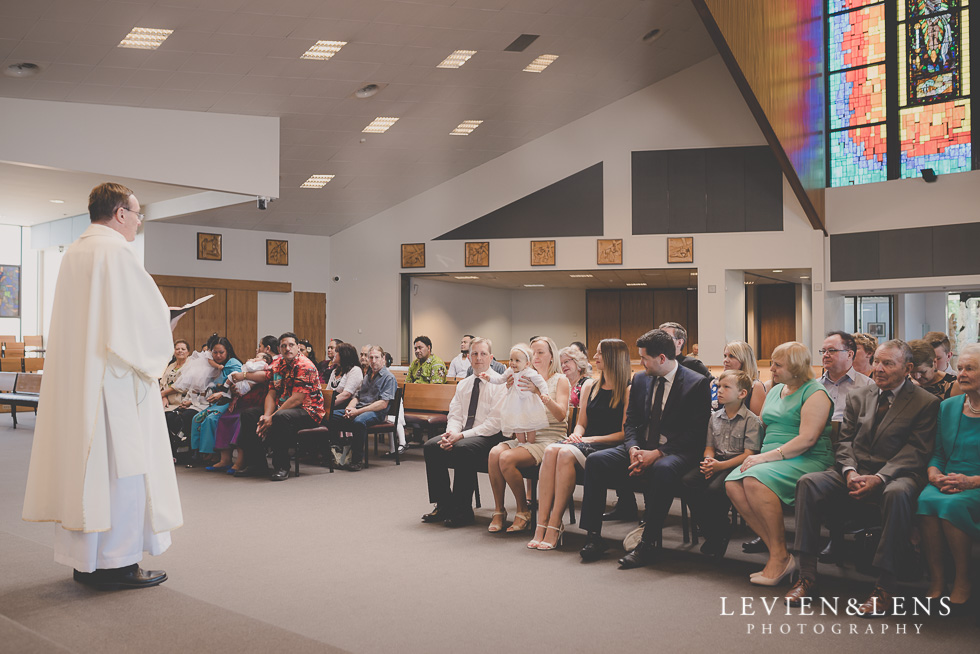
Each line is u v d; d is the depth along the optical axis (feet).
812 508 11.41
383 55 34.47
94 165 32.81
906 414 11.89
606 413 15.55
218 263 48.55
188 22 28.86
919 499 10.96
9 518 16.47
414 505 18.13
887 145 45.19
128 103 33.35
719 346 46.06
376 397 24.25
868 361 16.15
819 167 44.86
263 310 50.55
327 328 53.11
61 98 31.83
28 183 38.29
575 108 46.44
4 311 52.70
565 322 67.10
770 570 12.12
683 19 38.63
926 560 11.16
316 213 49.60
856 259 44.42
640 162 47.32
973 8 42.47
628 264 47.44
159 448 11.28
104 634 9.39
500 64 37.99
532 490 15.85
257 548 14.14
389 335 51.42
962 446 11.28
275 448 21.80
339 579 12.17
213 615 10.14
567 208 48.32
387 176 47.32
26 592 11.01
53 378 10.84
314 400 22.39
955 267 41.65
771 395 13.55
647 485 13.70
